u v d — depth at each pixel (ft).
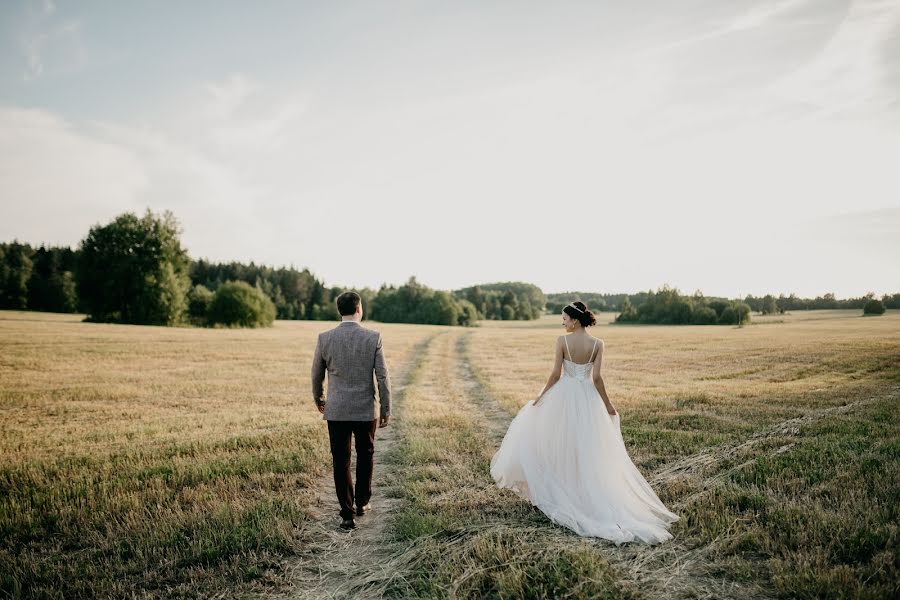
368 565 12.32
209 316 184.85
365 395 14.60
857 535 12.05
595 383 15.60
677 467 19.04
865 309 265.75
